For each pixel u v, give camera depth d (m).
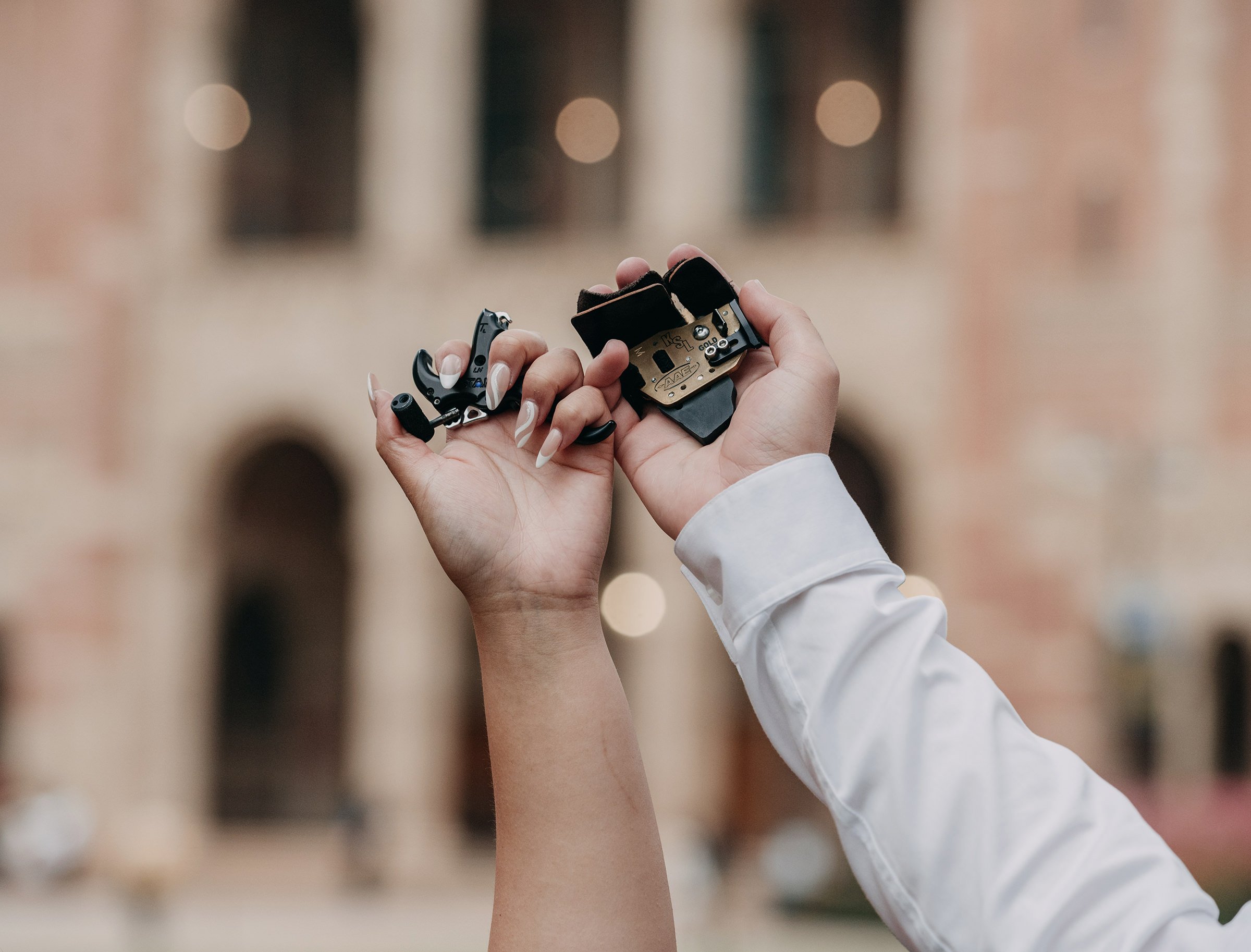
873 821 1.24
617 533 24.86
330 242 30.38
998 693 1.30
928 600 1.37
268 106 29.95
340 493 29.83
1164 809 17.23
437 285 23.61
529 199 29.03
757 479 1.41
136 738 23.80
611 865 1.42
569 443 1.52
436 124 23.83
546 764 1.46
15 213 24.67
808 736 1.29
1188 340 19.92
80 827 22.59
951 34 21.05
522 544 1.54
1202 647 19.75
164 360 24.41
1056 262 20.56
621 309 1.54
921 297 21.11
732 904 19.36
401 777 23.03
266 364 24.08
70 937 16.34
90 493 24.16
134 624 24.02
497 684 1.51
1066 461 20.23
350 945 15.98
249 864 23.11
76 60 24.64
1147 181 20.27
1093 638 19.94
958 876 1.19
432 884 22.23
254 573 28.22
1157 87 20.25
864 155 26.41
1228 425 19.83
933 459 20.91
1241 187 20.08
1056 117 20.64
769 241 21.91
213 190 24.78
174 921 17.75
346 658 29.28
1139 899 1.16
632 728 1.50
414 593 23.36
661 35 22.75
